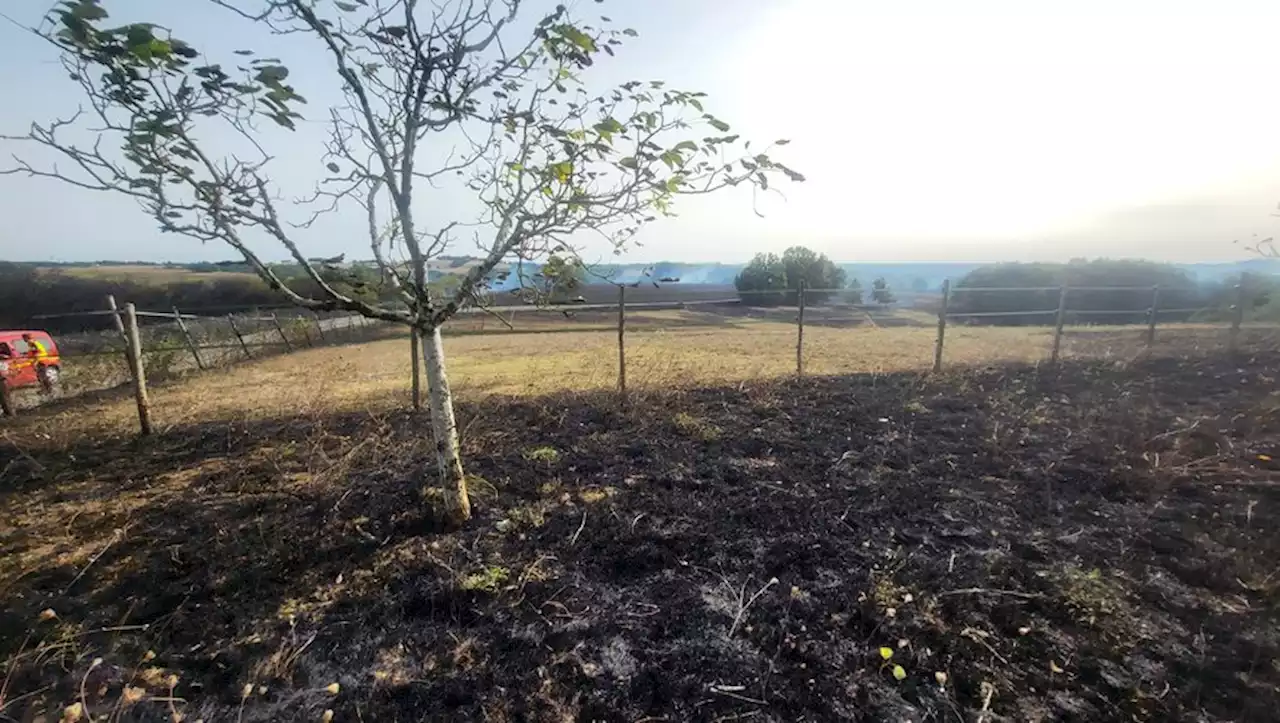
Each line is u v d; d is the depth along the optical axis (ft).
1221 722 6.25
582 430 16.38
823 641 7.70
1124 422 16.49
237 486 12.66
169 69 6.88
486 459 13.99
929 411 18.16
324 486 12.26
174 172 7.30
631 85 8.24
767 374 23.45
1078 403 18.85
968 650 7.47
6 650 7.54
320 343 46.88
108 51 6.17
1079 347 29.30
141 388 16.42
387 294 9.51
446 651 7.55
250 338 40.81
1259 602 8.32
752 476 13.12
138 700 6.73
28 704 6.65
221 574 9.16
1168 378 21.88
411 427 16.66
